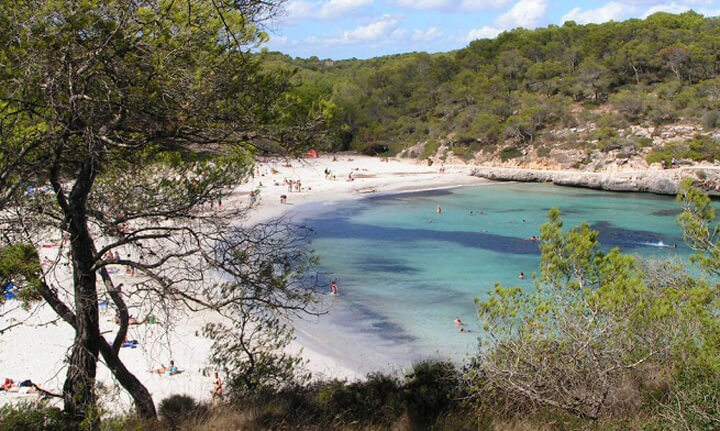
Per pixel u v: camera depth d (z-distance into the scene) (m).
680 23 109.56
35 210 7.61
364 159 101.69
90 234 9.27
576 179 75.94
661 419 7.94
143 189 8.67
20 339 21.62
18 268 7.13
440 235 46.84
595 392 9.10
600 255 10.62
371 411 9.97
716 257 9.60
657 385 9.14
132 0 7.01
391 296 30.55
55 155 7.25
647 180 69.94
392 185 76.12
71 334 22.33
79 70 6.83
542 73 106.19
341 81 126.06
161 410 10.73
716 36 94.56
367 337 24.84
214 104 7.85
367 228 49.66
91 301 8.32
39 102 7.25
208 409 9.91
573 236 10.73
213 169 8.79
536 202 63.94
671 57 93.94
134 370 19.31
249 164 8.93
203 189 8.64
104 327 22.53
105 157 7.71
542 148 87.06
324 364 21.59
